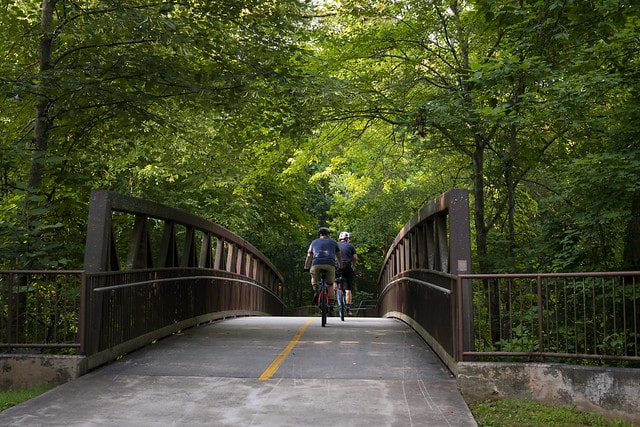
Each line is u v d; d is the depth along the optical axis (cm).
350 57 1393
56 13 1273
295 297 4719
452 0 1291
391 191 2148
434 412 666
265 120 1377
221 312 1678
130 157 1622
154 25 1134
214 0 1203
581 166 1005
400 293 1761
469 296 809
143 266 1070
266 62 1266
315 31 1392
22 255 993
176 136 1515
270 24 1247
